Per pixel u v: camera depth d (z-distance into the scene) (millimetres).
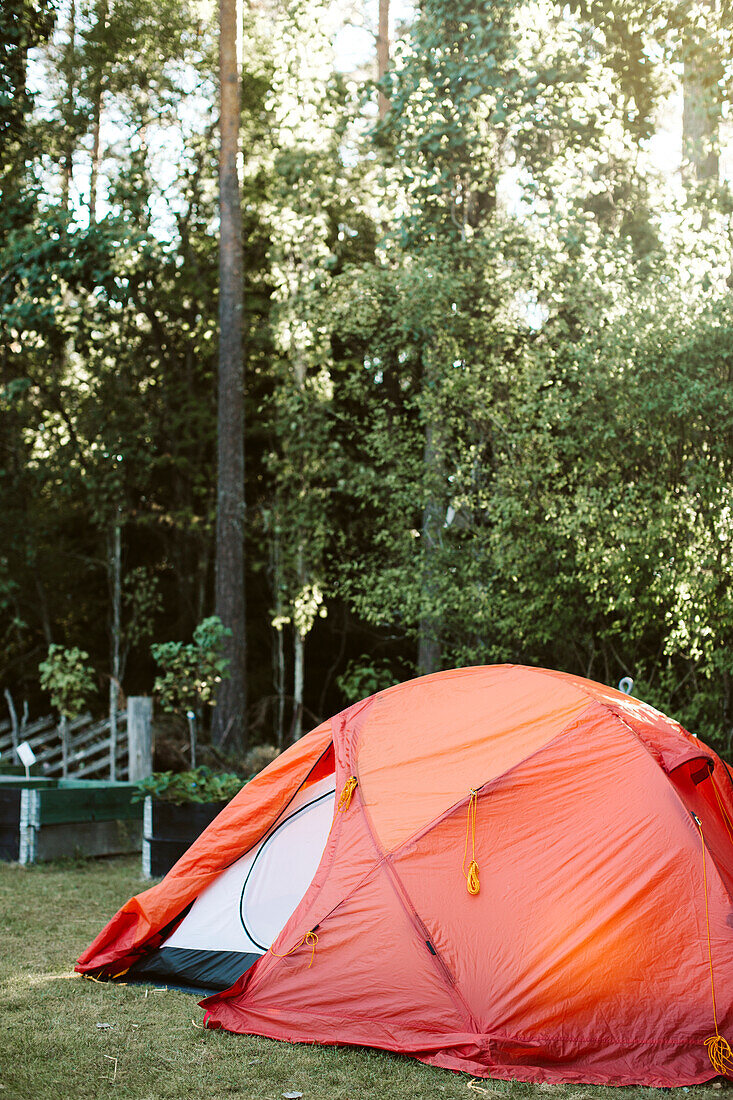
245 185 14039
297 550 12688
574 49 10531
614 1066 3854
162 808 7535
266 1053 4020
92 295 13461
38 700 14477
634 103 10906
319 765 5242
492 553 9688
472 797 4375
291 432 12695
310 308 12141
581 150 10617
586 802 4312
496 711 4766
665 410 8703
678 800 4234
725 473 8734
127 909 5133
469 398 10039
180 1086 3670
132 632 14094
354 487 12133
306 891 4809
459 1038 3955
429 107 10719
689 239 10047
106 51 13773
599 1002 3938
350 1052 4043
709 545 8562
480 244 10422
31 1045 4055
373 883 4328
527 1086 3709
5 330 13266
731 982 3883
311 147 12625
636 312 8992
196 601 14727
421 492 10914
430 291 10258
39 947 5609
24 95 13516
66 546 14664
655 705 9117
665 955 3953
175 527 14555
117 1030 4273
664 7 10508
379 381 12141
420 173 10938
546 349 9562
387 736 4844
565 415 8992
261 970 4426
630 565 8648
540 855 4219
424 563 10516
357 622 14078
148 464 13711
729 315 8688
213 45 14438
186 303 14250
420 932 4164
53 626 14906
